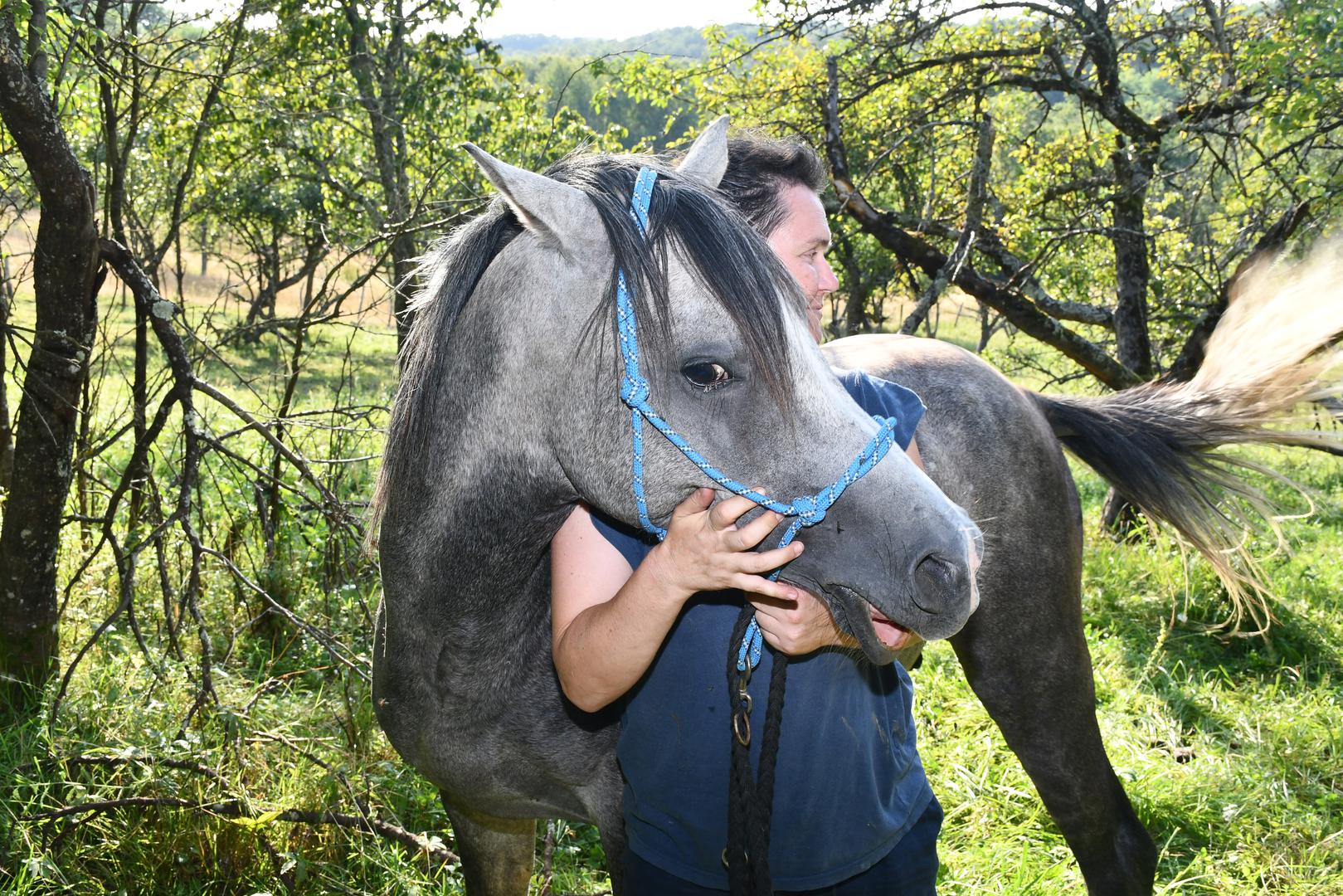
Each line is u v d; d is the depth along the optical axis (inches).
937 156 307.6
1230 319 106.2
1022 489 91.7
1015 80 275.1
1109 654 172.4
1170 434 102.6
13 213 136.6
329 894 99.9
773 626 54.6
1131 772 131.9
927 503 54.5
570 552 62.4
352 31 293.3
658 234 53.7
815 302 79.8
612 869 74.0
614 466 56.6
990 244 251.8
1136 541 248.7
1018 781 129.8
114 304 141.3
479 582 64.7
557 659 60.0
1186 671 171.9
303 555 166.1
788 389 52.5
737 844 55.1
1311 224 218.5
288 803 104.3
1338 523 284.7
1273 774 136.1
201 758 106.7
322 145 338.6
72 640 136.8
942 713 146.6
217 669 127.8
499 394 59.9
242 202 494.3
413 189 279.9
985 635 92.2
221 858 100.8
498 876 83.6
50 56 114.2
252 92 248.4
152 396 132.7
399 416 65.0
